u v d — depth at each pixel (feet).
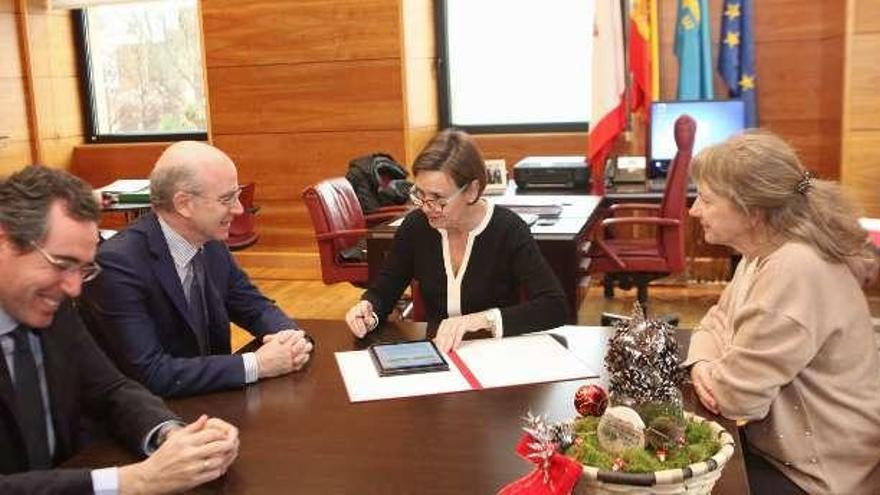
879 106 15.10
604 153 15.92
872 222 10.57
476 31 19.52
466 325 6.89
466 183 7.33
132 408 5.42
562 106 19.35
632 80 16.69
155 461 4.56
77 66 21.86
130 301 6.33
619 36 15.97
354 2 18.29
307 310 16.87
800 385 5.43
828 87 16.42
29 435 5.20
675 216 13.34
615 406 4.29
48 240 4.75
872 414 5.38
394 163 16.55
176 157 6.60
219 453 4.60
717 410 5.42
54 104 21.33
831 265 5.46
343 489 4.47
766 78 17.06
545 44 19.15
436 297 7.79
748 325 5.38
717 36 16.99
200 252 7.04
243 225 16.65
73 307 5.75
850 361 5.43
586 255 12.97
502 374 6.07
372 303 7.64
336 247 14.05
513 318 6.99
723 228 5.65
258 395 5.91
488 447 4.91
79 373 5.62
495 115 19.80
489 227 7.67
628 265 13.57
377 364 6.34
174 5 20.99
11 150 20.42
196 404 5.82
